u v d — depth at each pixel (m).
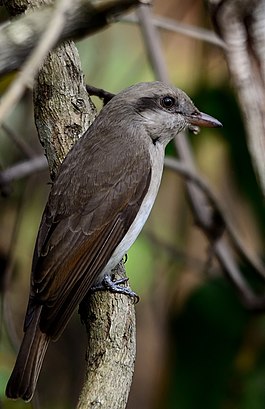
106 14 4.17
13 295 12.49
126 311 7.78
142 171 8.70
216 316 11.81
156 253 12.88
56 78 8.28
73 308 7.87
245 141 12.13
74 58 8.32
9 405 9.41
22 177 11.58
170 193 13.45
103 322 7.64
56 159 8.43
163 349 12.78
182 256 12.76
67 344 12.96
